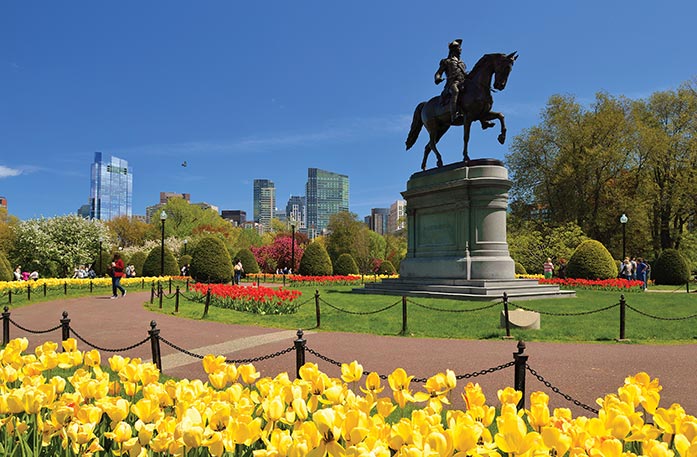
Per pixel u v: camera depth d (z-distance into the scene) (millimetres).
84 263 63250
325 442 2328
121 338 12141
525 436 2273
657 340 11211
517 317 12328
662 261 33875
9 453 3057
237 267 38125
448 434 2277
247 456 2969
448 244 21312
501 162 20672
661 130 41625
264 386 3342
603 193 43125
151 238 82188
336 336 11961
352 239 71812
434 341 11195
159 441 2670
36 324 14742
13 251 62625
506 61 19828
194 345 11125
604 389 7305
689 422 2568
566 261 37656
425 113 23109
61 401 3238
